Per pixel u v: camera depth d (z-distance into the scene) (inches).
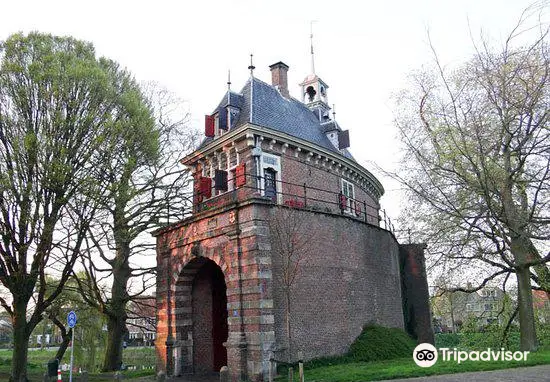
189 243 748.0
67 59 753.0
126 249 983.0
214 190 918.4
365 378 527.5
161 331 784.3
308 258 704.4
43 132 694.5
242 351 605.0
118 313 968.9
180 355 748.6
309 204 924.0
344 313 747.4
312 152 953.5
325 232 750.5
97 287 939.3
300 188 915.4
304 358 653.9
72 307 1072.8
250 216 641.0
